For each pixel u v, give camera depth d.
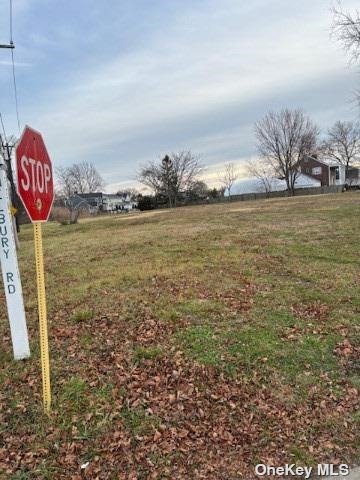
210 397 3.24
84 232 17.62
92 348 4.09
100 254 10.00
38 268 2.94
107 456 2.65
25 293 6.38
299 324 4.58
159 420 2.98
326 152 67.12
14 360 3.85
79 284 6.73
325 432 2.85
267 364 3.72
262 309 5.07
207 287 6.09
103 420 2.99
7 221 3.62
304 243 9.70
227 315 4.87
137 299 5.58
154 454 2.66
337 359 3.81
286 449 2.69
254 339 4.19
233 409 3.10
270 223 14.42
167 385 3.40
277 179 60.69
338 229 11.59
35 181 2.81
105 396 3.27
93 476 2.50
